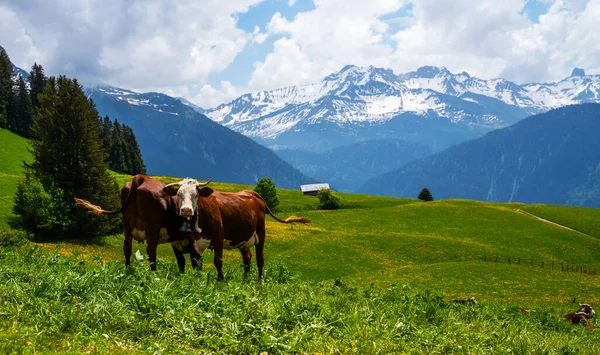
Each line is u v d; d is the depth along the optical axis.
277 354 7.90
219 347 7.85
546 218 106.12
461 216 101.81
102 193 61.88
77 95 62.84
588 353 11.89
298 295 11.99
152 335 7.93
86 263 12.77
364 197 136.75
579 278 56.72
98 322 7.90
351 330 9.40
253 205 15.81
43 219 55.94
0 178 85.31
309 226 87.62
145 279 10.12
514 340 11.00
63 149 61.03
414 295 16.53
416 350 9.06
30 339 6.91
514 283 51.84
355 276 56.84
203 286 10.91
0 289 8.53
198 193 13.14
